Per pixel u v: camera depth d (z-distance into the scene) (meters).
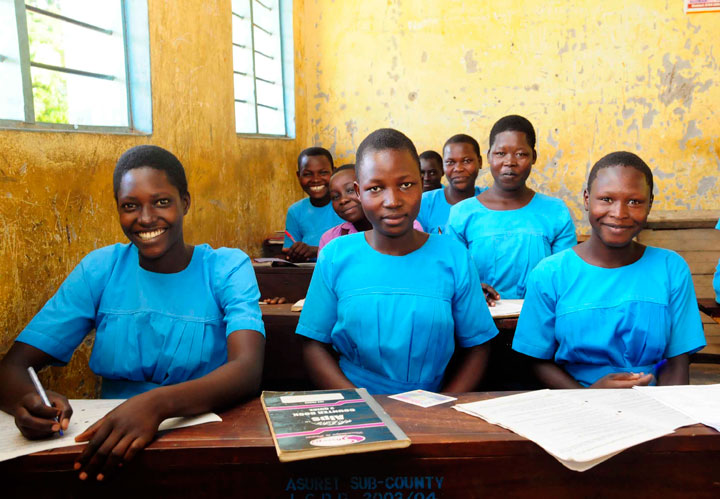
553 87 5.41
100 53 2.95
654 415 1.21
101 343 1.55
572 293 1.76
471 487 1.13
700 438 1.11
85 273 1.57
